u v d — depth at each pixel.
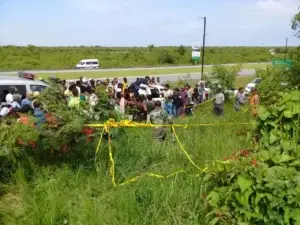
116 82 21.41
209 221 4.32
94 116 6.73
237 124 8.88
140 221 4.91
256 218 3.90
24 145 6.06
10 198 5.57
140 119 12.89
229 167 4.19
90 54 80.38
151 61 76.69
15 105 11.70
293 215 3.71
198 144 7.59
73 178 5.93
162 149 6.95
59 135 6.11
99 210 5.03
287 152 4.47
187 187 5.47
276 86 9.60
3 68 54.91
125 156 6.46
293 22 9.84
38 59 69.00
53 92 6.86
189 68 64.38
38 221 4.90
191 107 17.42
